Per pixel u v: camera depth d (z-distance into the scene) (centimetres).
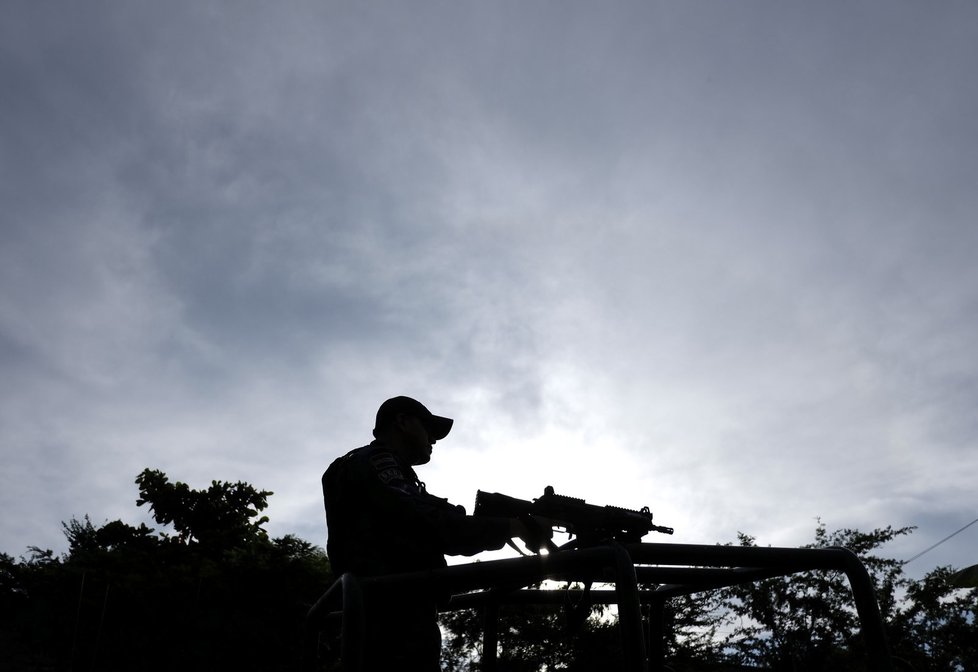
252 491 2139
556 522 179
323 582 1834
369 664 176
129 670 1662
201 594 1769
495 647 241
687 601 1873
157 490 2081
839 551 178
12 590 1761
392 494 184
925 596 2058
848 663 1930
